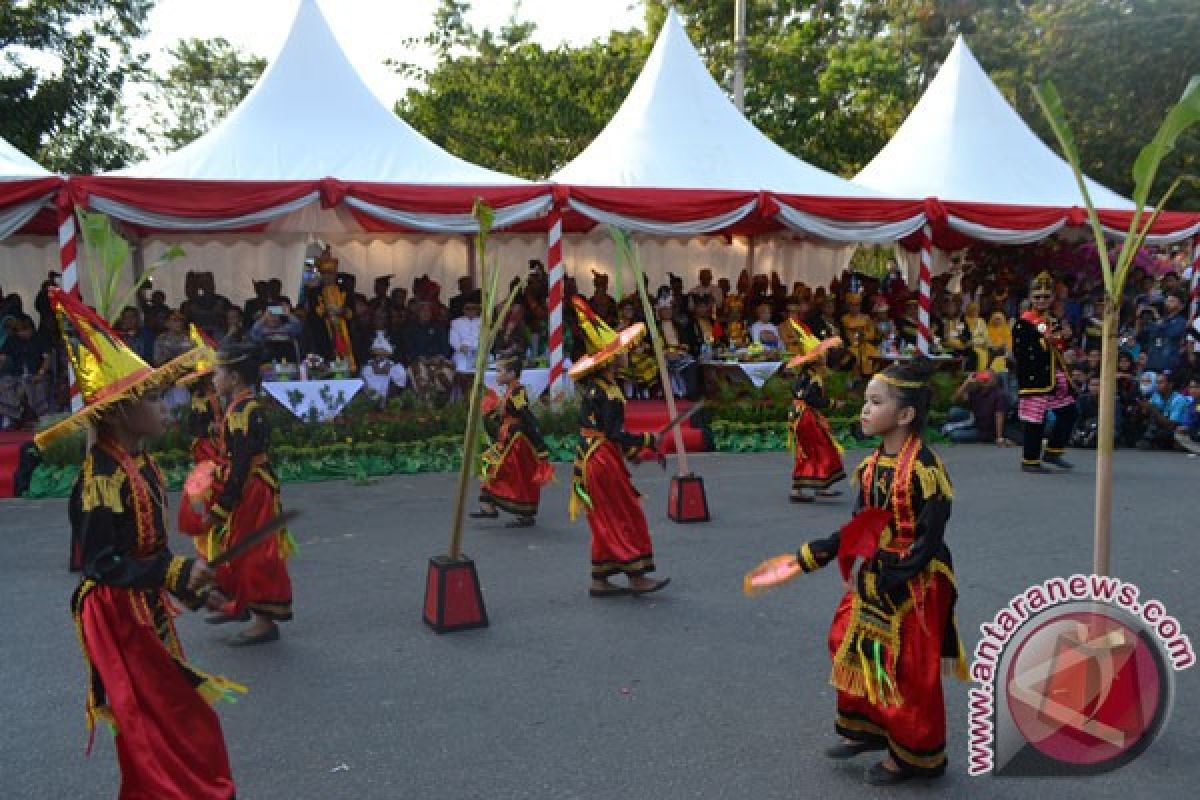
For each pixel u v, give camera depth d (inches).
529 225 647.8
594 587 237.3
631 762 153.9
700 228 475.2
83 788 145.9
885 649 138.9
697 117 541.3
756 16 1072.2
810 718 170.2
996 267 692.7
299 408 405.4
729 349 555.2
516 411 301.6
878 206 503.8
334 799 142.6
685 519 314.3
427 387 482.0
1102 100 1055.6
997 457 446.3
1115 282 153.4
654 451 232.7
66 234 384.5
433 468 403.2
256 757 155.5
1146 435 467.8
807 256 755.4
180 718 119.1
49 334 462.3
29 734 164.4
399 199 426.9
